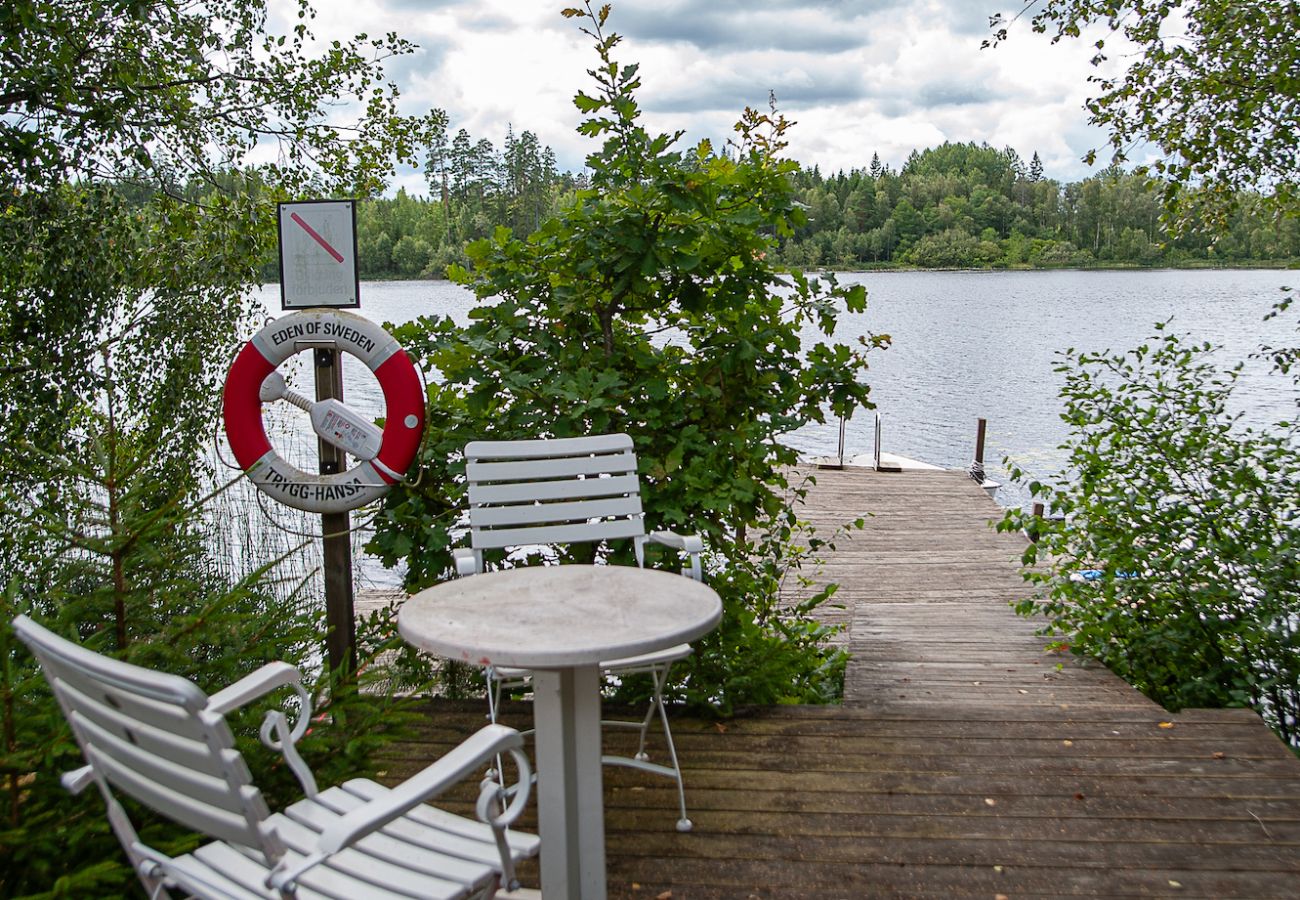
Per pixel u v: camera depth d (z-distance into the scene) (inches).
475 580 96.7
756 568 164.9
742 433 150.1
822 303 158.1
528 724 137.1
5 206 206.8
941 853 104.1
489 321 154.2
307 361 477.1
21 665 78.4
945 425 781.3
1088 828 108.9
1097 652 190.2
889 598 267.7
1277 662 173.9
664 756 127.2
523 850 69.1
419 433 143.6
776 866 102.0
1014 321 1539.1
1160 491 189.6
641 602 87.7
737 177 155.1
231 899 62.7
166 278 235.5
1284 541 177.0
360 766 88.3
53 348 213.2
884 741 131.2
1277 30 216.4
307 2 263.1
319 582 172.9
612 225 147.6
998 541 334.3
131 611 83.6
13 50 204.5
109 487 84.3
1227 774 121.2
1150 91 236.5
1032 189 3127.5
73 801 74.3
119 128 216.2
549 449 123.4
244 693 65.9
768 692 145.6
